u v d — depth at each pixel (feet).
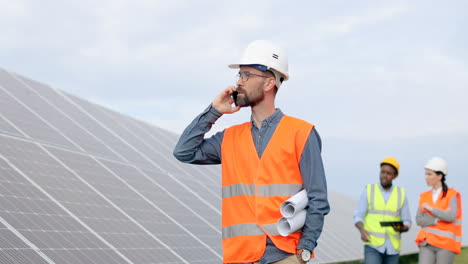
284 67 13.16
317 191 12.48
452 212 29.89
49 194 23.79
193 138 13.43
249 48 13.14
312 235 12.41
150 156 42.37
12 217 19.70
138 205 29.91
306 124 12.91
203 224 34.24
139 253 24.00
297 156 12.70
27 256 17.90
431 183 31.09
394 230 29.71
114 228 24.84
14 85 35.81
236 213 12.94
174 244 27.73
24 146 27.07
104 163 32.99
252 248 12.50
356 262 48.65
